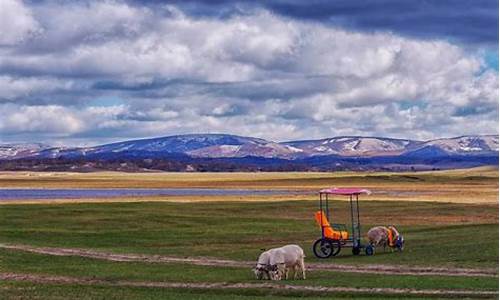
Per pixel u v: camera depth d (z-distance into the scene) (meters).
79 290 38.44
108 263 49.81
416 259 46.44
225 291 37.44
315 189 191.50
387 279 38.22
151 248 59.16
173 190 191.62
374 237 51.03
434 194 151.50
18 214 84.81
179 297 35.41
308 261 48.16
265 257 40.00
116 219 80.56
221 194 160.62
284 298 34.59
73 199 133.75
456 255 46.62
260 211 95.88
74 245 60.88
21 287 39.78
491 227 66.56
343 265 45.56
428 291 34.34
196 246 60.50
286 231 71.25
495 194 151.12
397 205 105.88
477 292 33.59
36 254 54.38
